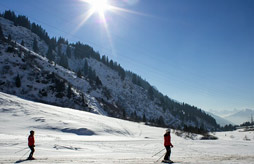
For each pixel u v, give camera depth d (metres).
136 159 10.12
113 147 17.84
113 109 111.81
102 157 10.85
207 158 11.08
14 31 192.88
